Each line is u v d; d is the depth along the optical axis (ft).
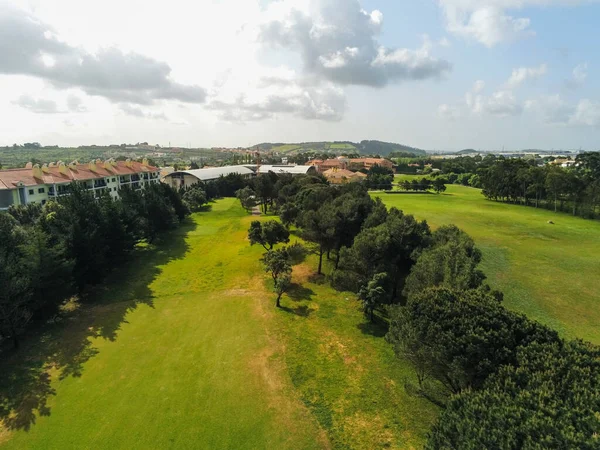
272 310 115.44
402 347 64.90
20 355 89.81
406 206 303.89
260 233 164.14
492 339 54.13
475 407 43.91
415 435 65.31
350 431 66.28
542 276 138.51
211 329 103.55
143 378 81.05
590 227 224.74
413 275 95.09
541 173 305.12
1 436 64.49
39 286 100.12
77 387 77.97
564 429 36.04
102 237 136.15
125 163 336.29
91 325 105.81
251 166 577.43
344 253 127.44
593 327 101.45
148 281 140.56
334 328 104.68
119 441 63.57
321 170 640.58
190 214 284.20
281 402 73.61
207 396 75.15
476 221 238.07
